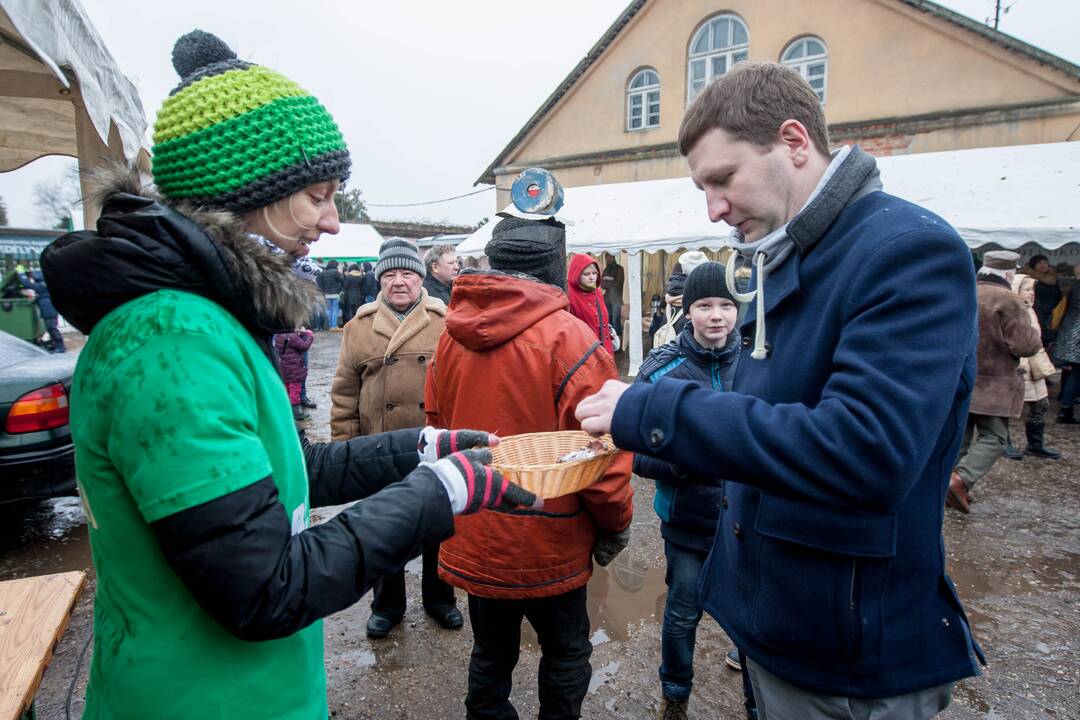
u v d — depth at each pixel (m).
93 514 0.89
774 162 1.17
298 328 1.04
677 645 2.31
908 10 12.17
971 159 8.23
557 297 1.88
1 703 1.36
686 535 2.26
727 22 14.35
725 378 2.42
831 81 13.14
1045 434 6.66
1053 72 11.16
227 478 0.80
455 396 1.98
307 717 1.02
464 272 1.89
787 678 1.21
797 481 0.99
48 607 1.75
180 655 0.89
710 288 2.34
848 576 1.13
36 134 4.73
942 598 1.18
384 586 2.90
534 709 2.44
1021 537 4.07
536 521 1.76
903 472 0.95
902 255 1.02
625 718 2.39
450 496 0.98
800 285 1.18
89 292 0.85
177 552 0.79
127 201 0.91
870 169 1.18
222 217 0.91
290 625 0.83
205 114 0.94
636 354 9.09
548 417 1.83
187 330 0.84
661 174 15.21
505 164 17.53
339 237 19.88
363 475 1.32
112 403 0.81
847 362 1.01
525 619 3.14
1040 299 8.52
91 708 0.96
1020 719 2.41
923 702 1.19
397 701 2.50
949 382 0.98
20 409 3.50
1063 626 3.04
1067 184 7.15
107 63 3.39
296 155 0.99
